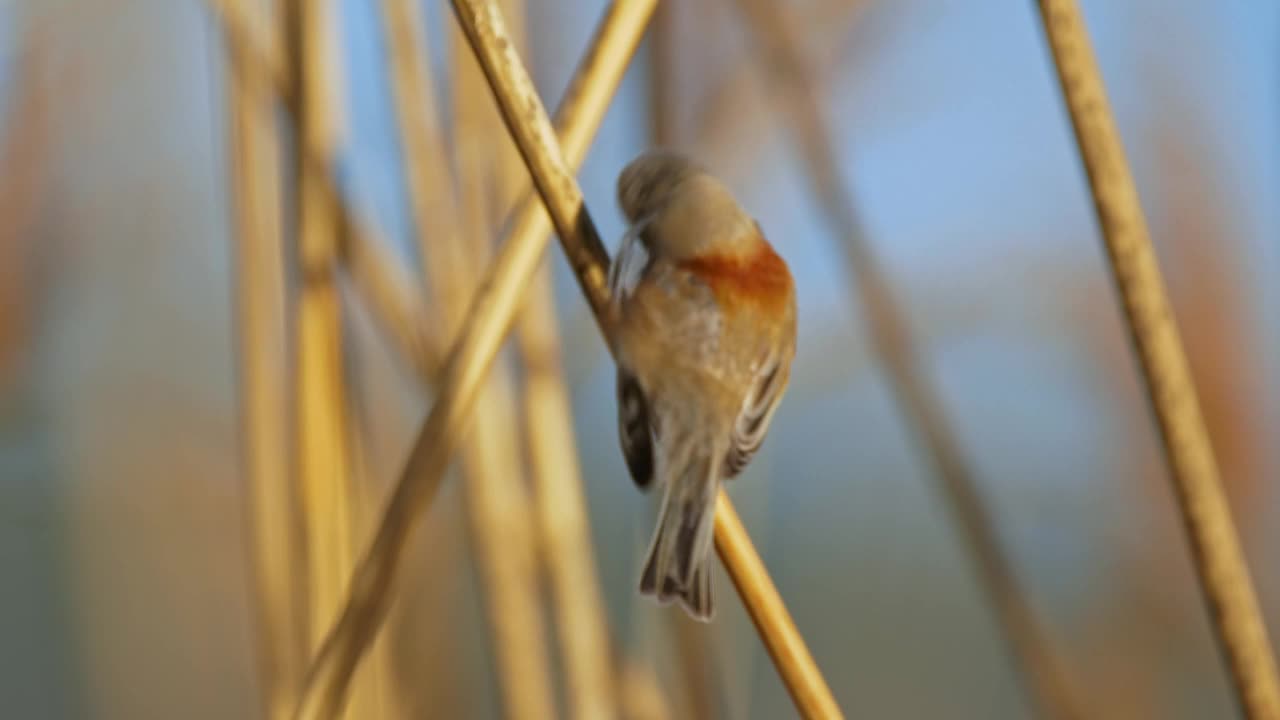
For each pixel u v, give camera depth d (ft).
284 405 11.62
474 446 11.60
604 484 12.07
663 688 11.73
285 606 11.59
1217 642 11.26
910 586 13.60
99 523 12.12
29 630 12.08
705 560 11.25
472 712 11.85
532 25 11.89
